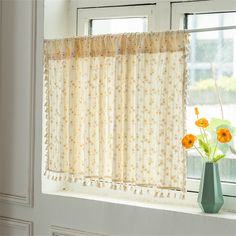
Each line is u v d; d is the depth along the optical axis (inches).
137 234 82.7
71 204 89.2
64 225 90.0
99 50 86.5
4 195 96.3
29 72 93.7
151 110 81.8
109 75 86.3
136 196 87.8
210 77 83.0
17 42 95.3
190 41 84.8
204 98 83.7
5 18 96.3
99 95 86.5
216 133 77.8
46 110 92.2
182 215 78.7
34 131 93.3
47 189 93.6
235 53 81.0
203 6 83.4
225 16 82.5
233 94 81.1
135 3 89.2
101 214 86.1
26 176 94.0
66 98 90.5
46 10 92.4
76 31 95.6
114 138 84.3
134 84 83.7
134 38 82.9
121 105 84.4
